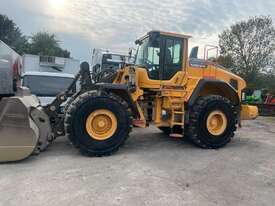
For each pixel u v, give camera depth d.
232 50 30.83
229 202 4.16
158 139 8.12
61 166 5.48
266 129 10.96
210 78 7.58
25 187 4.46
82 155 6.25
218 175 5.25
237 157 6.50
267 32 30.33
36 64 12.65
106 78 7.31
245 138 8.83
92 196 4.21
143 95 7.21
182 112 7.23
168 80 7.35
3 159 5.53
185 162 6.01
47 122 6.25
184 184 4.76
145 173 5.21
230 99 7.99
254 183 4.91
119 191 4.40
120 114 6.41
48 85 9.44
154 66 7.31
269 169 5.68
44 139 6.24
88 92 6.42
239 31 30.66
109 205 3.95
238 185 4.80
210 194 4.41
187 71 7.47
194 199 4.21
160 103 7.31
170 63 7.38
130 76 6.90
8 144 5.51
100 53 16.80
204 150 7.08
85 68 6.77
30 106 6.02
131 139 8.05
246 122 13.00
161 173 5.25
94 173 5.14
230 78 8.01
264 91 19.28
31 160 5.81
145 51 7.51
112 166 5.56
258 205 4.09
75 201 4.04
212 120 7.31
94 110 6.23
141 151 6.79
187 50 7.50
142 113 7.00
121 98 6.67
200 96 7.61
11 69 5.95
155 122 7.29
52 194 4.24
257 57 30.34
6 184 4.56
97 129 6.31
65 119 6.22
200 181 4.92
